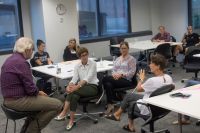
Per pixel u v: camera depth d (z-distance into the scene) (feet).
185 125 12.54
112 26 31.83
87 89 13.19
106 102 15.65
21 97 10.08
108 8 31.24
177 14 32.09
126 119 13.61
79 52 13.67
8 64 10.06
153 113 9.69
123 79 14.52
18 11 24.41
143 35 32.58
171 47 24.03
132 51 27.76
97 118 13.99
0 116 15.08
